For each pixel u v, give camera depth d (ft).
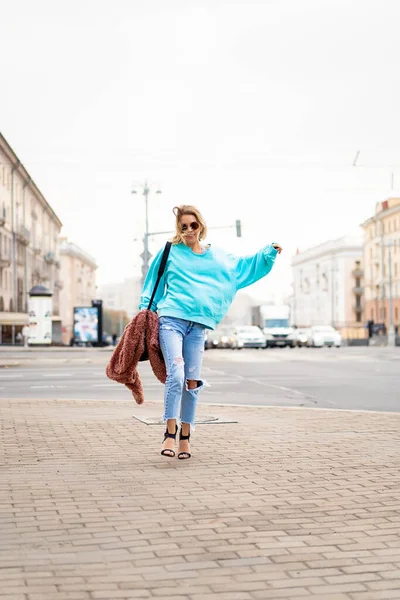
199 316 21.16
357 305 389.39
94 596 11.06
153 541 13.80
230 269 21.59
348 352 140.97
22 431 27.94
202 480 19.10
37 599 10.93
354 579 11.80
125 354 21.30
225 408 36.91
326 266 410.93
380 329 272.92
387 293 311.06
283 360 102.58
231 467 20.85
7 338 205.26
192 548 13.38
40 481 18.97
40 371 75.87
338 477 19.53
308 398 45.80
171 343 21.13
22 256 237.86
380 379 62.49
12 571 12.13
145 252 152.15
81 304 410.52
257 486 18.42
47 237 296.30
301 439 26.17
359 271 387.96
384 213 308.60
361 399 45.29
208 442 25.39
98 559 12.75
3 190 206.80
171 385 21.29
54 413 34.27
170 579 11.79
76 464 21.30
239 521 15.19
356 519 15.34
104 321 433.89
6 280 215.51
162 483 18.74
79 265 405.80
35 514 15.70
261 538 13.99
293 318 491.31
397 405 41.96
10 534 14.24
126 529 14.60
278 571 12.17
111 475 19.72
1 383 58.54
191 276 21.17
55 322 197.47
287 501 16.88
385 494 17.57
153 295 21.88
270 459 22.12
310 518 15.42
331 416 33.35
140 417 31.91
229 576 11.94
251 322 222.69
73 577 11.87
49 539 13.92
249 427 29.40
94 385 56.34
